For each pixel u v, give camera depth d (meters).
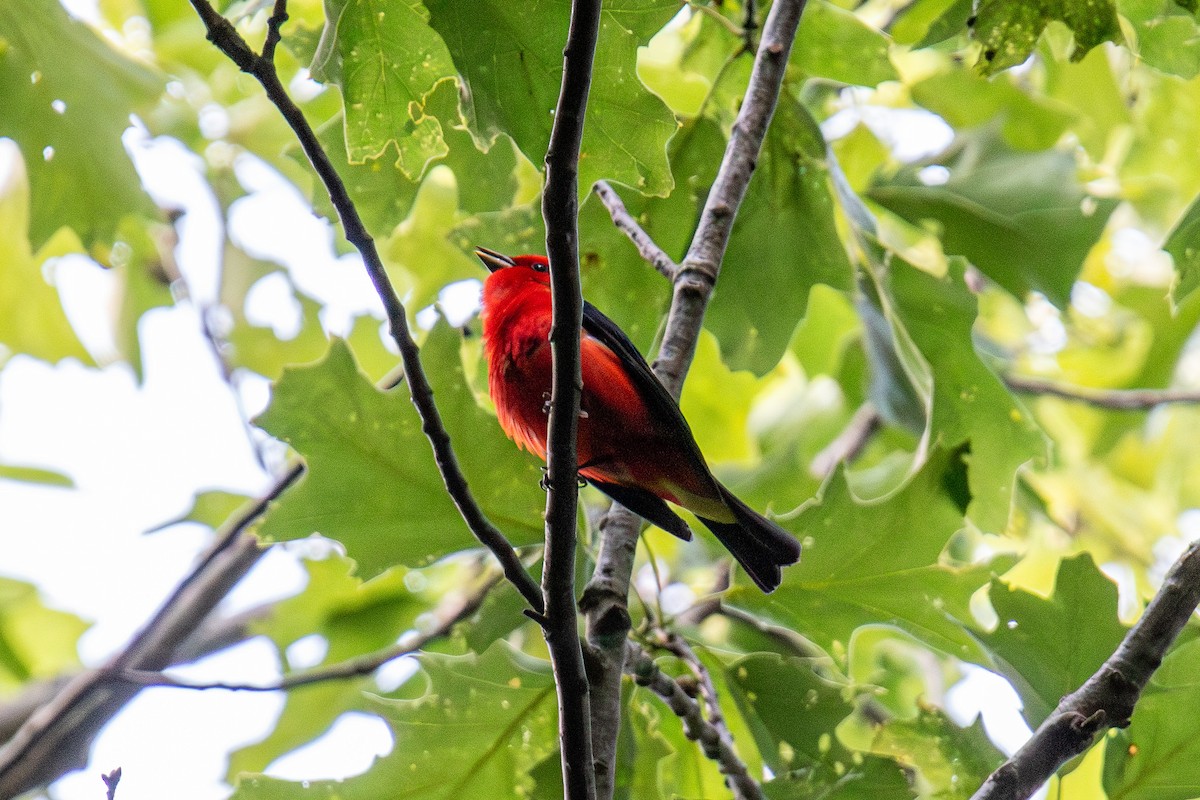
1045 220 11.52
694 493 8.90
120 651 12.23
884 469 16.31
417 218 14.28
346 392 8.51
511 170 10.77
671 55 13.34
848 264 10.84
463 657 8.83
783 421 19.28
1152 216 16.89
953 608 9.03
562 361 6.26
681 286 8.70
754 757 9.85
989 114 14.37
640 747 9.04
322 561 15.36
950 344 11.27
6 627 17.27
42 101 12.10
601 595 7.77
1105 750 7.91
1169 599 7.17
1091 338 18.95
